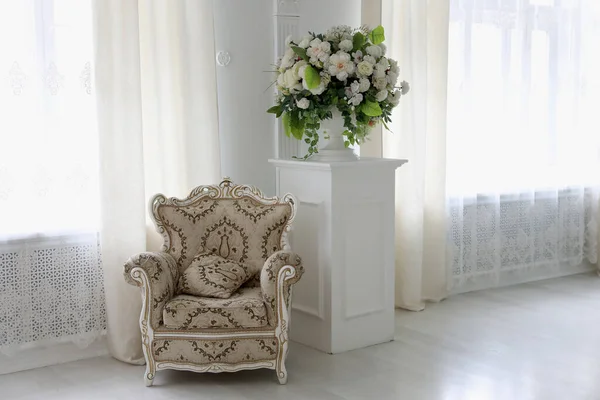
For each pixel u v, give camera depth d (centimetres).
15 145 364
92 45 375
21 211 369
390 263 422
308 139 412
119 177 380
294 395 339
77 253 386
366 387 349
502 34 536
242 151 451
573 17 580
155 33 398
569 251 604
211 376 367
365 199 406
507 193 558
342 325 403
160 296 345
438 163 502
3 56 359
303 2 462
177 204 382
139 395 340
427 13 494
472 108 526
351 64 380
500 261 559
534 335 434
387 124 490
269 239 380
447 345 415
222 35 436
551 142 578
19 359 376
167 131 409
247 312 344
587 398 334
